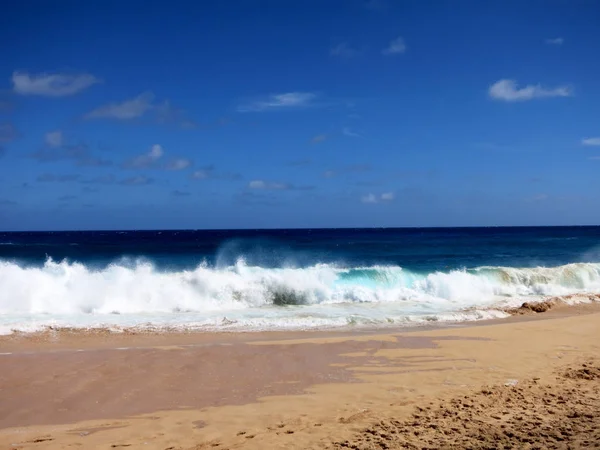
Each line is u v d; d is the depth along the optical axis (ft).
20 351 33.30
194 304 54.95
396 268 73.72
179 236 287.07
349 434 19.08
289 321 46.06
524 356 31.60
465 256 120.47
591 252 133.90
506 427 18.80
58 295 52.47
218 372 28.30
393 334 38.24
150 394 24.67
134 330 41.57
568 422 19.02
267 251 133.69
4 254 122.93
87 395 24.47
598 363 29.63
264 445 18.30
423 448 17.12
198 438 19.27
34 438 19.35
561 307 54.70
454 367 29.35
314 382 26.66
